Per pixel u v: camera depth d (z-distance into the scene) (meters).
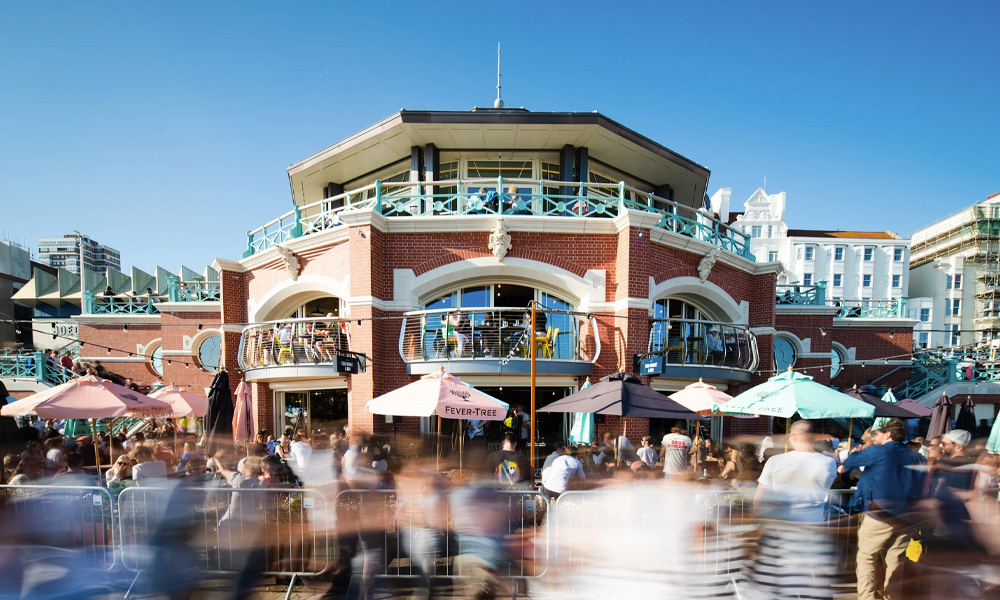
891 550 5.06
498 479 7.34
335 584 5.67
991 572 5.16
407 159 15.93
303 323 13.17
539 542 5.71
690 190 18.28
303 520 5.93
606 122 14.02
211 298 19.86
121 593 5.33
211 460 8.45
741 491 5.60
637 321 11.65
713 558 5.50
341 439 9.64
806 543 5.24
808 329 19.09
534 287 12.86
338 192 17.61
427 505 5.75
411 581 5.74
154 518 5.65
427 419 11.71
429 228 12.11
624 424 11.37
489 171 15.84
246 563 5.71
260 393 13.77
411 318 11.91
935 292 50.44
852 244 49.44
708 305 14.61
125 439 12.05
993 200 52.25
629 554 5.62
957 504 5.23
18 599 5.23
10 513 5.56
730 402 8.18
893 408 8.27
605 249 12.23
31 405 7.39
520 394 12.73
